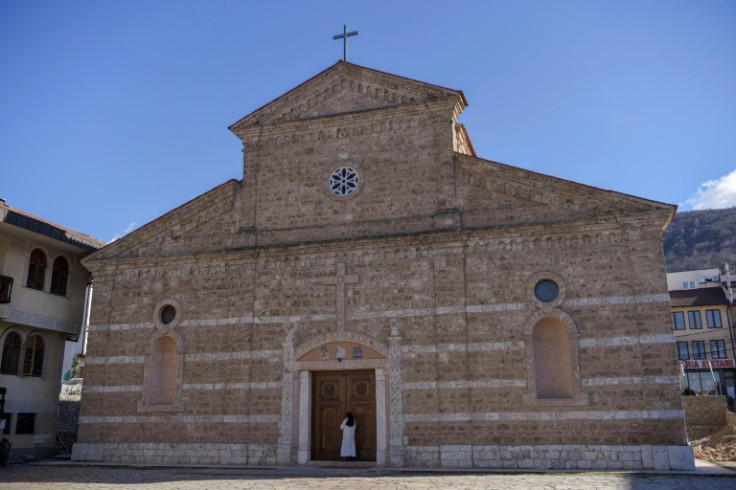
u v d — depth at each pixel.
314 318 28.77
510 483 20.33
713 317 73.25
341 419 28.05
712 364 71.19
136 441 29.38
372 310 28.19
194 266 30.80
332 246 29.12
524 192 27.64
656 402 24.42
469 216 28.12
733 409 56.00
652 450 24.05
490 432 25.73
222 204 31.36
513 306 26.61
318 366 28.23
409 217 28.80
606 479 21.28
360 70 31.03
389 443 26.66
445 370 26.73
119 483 21.34
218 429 28.59
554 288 26.52
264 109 31.92
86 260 32.12
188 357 29.75
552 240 26.84
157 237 31.86
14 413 32.28
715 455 32.72
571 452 24.78
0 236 31.83
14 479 22.81
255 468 26.12
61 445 35.66
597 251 26.27
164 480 22.14
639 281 25.52
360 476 23.06
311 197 30.34
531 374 25.75
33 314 33.22
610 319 25.52
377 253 28.72
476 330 26.80
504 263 27.14
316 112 31.38
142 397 29.75
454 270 27.62
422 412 26.58
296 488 19.61
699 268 139.88
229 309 29.81
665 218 25.56
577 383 25.22
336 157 30.50
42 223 33.22
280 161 31.22
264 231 30.53
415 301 27.75
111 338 30.94
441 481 21.03
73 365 66.00
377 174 29.72
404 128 29.89
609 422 24.69
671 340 24.73
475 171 28.44
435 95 29.59
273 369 28.67
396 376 27.17
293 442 27.69
